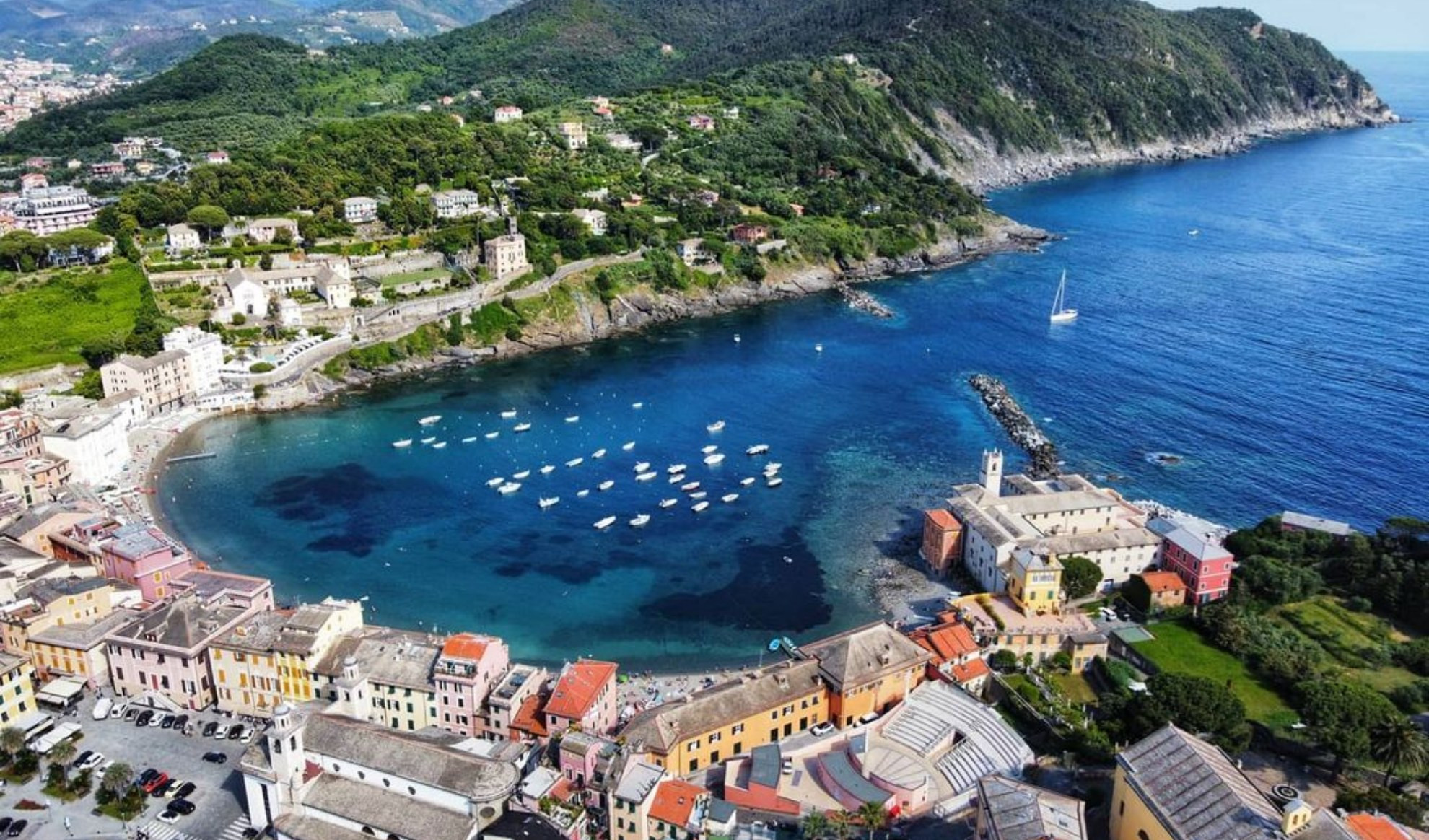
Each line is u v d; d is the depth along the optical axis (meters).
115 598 172.62
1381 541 197.25
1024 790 116.19
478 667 146.50
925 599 194.25
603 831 125.88
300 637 152.25
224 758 142.25
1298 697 155.38
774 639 181.38
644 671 171.00
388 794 122.56
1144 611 184.75
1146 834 114.56
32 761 138.38
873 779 131.62
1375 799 124.88
